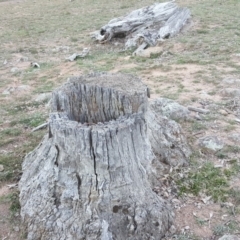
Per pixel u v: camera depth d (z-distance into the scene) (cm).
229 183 171
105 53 473
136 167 139
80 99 144
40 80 372
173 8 531
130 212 136
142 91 139
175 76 329
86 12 748
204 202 160
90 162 131
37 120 255
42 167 149
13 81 379
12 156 205
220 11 582
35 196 145
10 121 263
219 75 321
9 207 161
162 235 142
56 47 531
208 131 216
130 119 134
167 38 474
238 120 231
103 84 145
